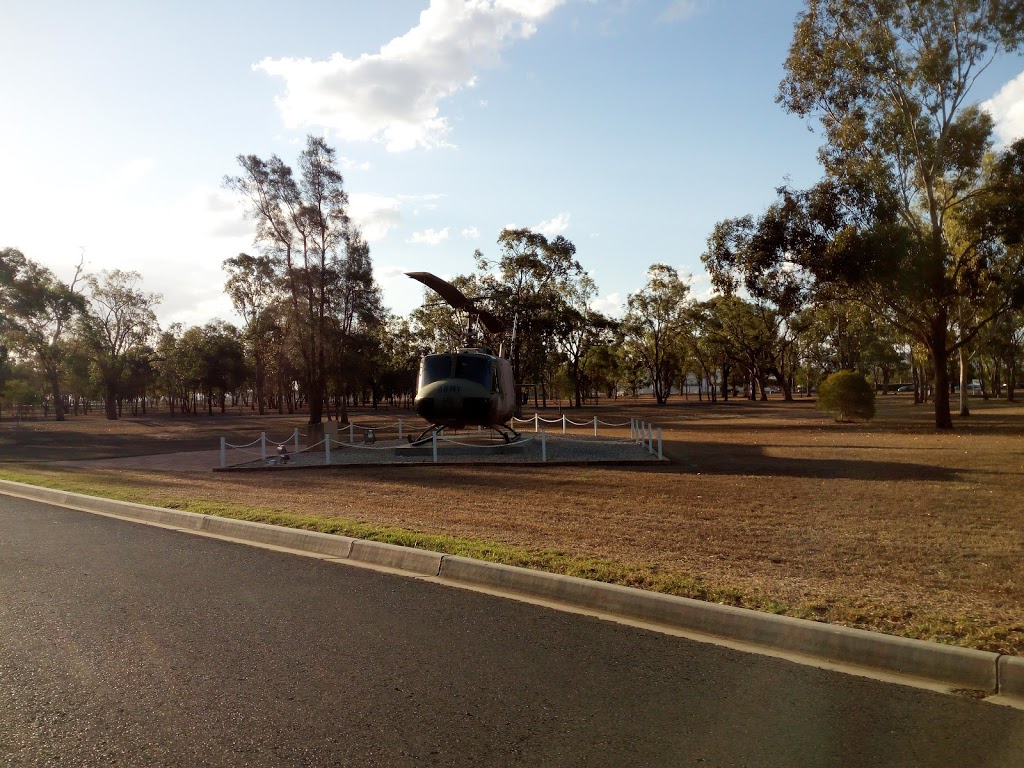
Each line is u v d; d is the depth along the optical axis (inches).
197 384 3193.9
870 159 1039.0
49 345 2373.3
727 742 152.5
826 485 525.3
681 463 693.9
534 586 269.9
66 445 1162.6
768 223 1035.9
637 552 315.6
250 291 2166.6
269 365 2915.8
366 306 1673.2
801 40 1062.4
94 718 162.6
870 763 143.9
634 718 164.1
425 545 322.7
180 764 142.1
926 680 189.3
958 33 1005.8
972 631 206.4
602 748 149.6
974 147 1032.8
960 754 147.8
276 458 746.2
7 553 335.3
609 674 190.4
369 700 172.9
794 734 156.4
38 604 251.1
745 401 3363.7
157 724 159.6
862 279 1000.2
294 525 377.7
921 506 428.8
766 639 217.0
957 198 1130.0
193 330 3253.0
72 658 199.3
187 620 234.1
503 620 236.7
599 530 367.6
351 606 251.4
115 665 194.4
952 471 591.2
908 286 1000.9
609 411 2472.9
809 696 177.3
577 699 174.2
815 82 1062.4
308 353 1611.7
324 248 1599.4
